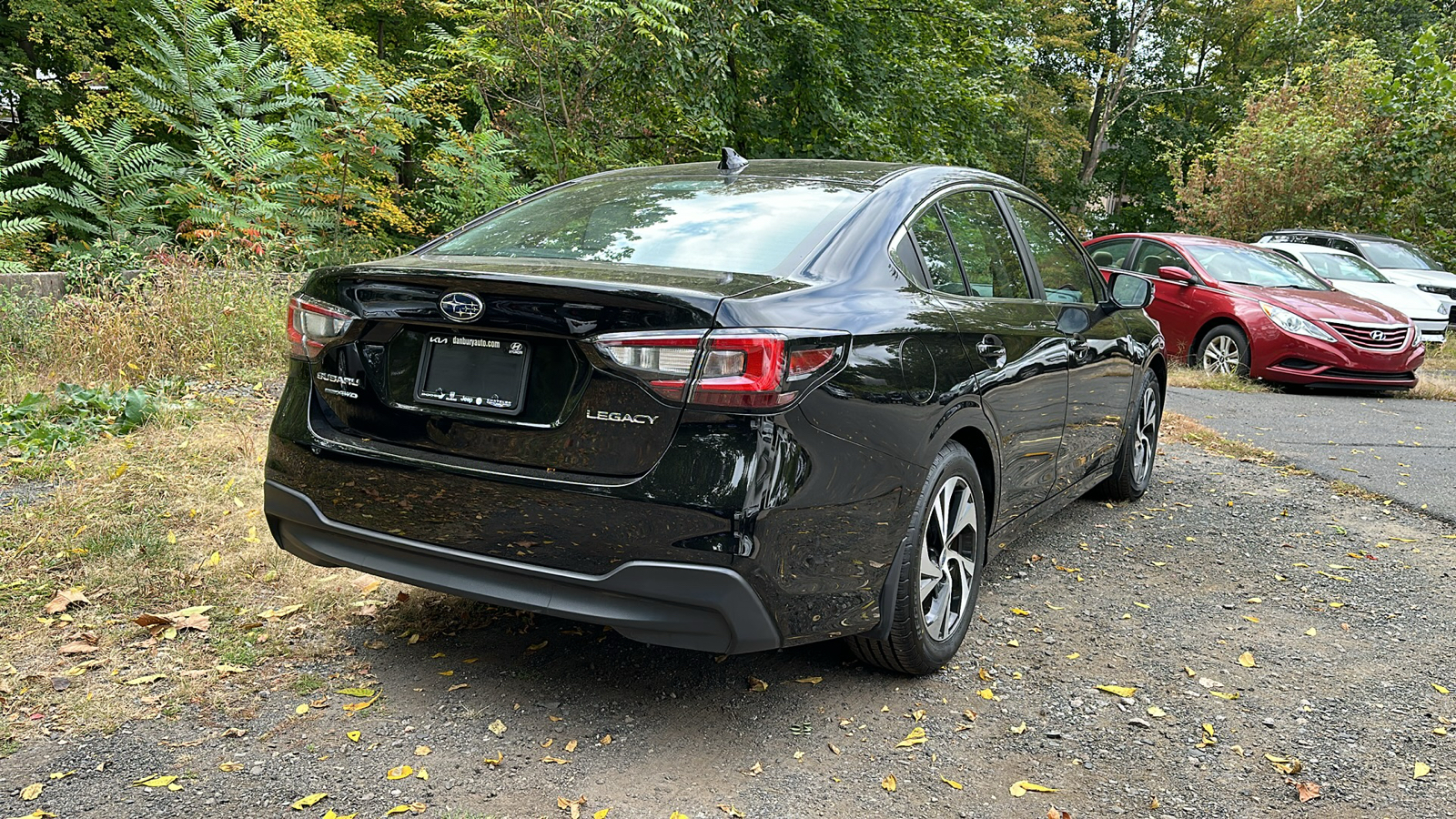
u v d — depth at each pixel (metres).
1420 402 9.09
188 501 4.02
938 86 14.51
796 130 12.79
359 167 10.22
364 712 2.64
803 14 12.15
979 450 3.14
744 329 2.24
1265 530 4.63
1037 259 3.84
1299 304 9.32
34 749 2.39
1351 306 9.41
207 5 10.77
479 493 2.41
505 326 2.37
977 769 2.47
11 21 17.83
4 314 6.25
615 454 2.30
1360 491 5.32
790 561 2.33
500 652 3.03
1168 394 8.53
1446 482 5.57
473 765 2.40
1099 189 42.62
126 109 14.70
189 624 3.04
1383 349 8.99
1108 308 4.45
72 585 3.26
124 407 5.18
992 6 16.61
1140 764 2.52
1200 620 3.52
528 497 2.35
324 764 2.38
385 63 17.12
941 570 2.91
